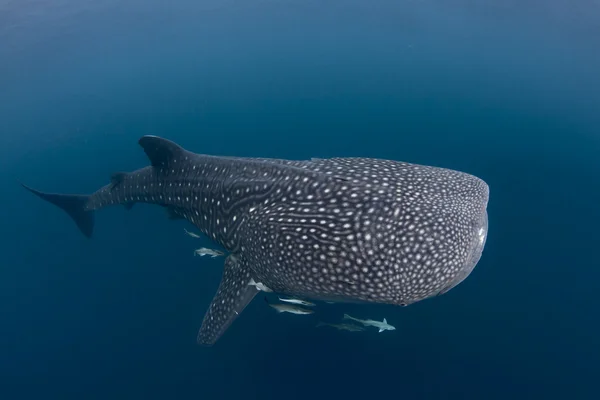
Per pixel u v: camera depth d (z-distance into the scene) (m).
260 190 5.82
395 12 15.28
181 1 16.22
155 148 7.58
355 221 4.66
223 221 6.36
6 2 15.84
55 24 16.48
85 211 9.53
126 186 8.55
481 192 5.31
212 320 6.20
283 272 5.08
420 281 4.41
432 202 4.81
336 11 15.61
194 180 7.11
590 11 14.96
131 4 16.31
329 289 4.77
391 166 5.61
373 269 4.46
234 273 6.23
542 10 15.27
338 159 6.03
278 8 15.79
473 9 15.41
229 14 16.05
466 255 4.58
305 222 4.92
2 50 16.19
